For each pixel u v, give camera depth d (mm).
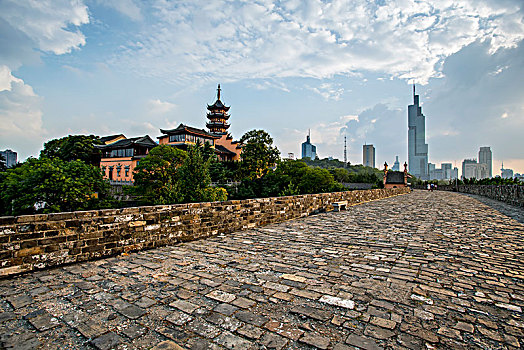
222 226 8375
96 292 3920
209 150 47250
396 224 10227
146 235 6391
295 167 45625
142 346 2682
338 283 4277
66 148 43156
